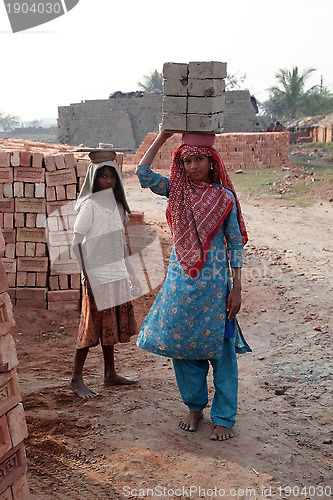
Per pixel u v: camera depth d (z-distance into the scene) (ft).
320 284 25.35
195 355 11.13
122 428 11.82
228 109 122.52
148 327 11.64
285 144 79.61
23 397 13.26
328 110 213.66
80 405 12.96
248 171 75.82
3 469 7.35
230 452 10.93
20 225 20.21
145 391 13.93
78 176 19.92
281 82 215.72
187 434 11.69
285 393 13.98
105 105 128.88
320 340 18.13
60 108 131.34
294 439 11.51
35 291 20.53
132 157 83.76
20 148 28.81
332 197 51.52
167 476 10.02
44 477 9.86
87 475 9.98
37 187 19.83
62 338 18.43
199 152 10.61
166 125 10.54
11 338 7.34
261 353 17.22
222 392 11.57
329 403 13.32
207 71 10.01
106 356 14.10
